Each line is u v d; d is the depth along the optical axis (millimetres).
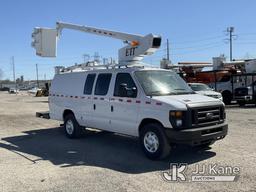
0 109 23703
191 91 8781
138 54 10250
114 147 9398
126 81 8750
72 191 5867
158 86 8414
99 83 9672
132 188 5957
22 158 8328
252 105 24688
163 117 7559
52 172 7039
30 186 6176
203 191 5742
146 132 7949
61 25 13070
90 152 8836
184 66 30219
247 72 27359
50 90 11945
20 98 44062
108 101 9172
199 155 8188
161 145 7625
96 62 11578
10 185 6250
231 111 19422
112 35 11227
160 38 9938
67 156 8453
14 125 14773
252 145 9188
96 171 7043
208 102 7863
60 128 13539
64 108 11148
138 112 8203
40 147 9672
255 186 5934
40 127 13984
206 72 27625
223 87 25672
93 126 9953
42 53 12578
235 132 11328
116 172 6945
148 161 7762
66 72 11320
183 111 7383
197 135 7379
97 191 5840
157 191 5785
